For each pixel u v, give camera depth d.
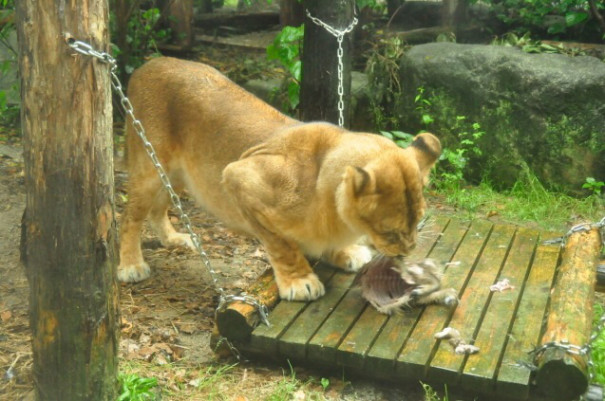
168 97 5.11
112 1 8.31
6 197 6.24
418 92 7.45
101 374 3.98
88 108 3.73
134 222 5.30
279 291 4.76
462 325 4.50
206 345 4.76
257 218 4.69
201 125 5.01
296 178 4.60
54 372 3.94
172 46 9.31
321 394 4.36
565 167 6.88
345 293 4.81
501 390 4.15
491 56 7.09
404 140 7.23
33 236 3.82
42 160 3.74
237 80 8.41
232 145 4.90
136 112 5.18
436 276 4.72
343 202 4.40
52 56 3.66
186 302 5.14
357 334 4.45
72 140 3.73
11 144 7.23
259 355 4.57
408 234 4.46
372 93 7.87
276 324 4.53
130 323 4.88
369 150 4.46
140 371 4.47
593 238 5.13
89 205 3.80
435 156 4.61
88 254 3.84
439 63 7.30
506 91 7.00
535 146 6.94
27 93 3.71
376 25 9.64
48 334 3.90
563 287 4.59
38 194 3.78
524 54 7.08
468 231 5.48
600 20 8.09
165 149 5.14
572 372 4.09
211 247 5.83
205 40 9.74
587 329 4.33
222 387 4.39
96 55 3.69
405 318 4.57
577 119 6.80
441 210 6.65
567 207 6.71
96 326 3.91
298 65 6.96
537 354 4.21
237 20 10.33
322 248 4.74
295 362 4.54
